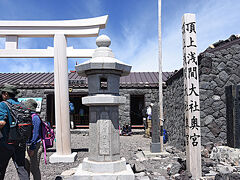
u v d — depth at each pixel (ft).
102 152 11.72
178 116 26.71
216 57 21.01
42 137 11.43
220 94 20.52
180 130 25.32
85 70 12.43
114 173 11.25
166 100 36.24
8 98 10.55
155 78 43.04
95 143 11.94
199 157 13.44
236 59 21.09
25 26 20.51
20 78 42.98
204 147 19.27
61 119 19.36
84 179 11.02
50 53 20.35
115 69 12.06
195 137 13.60
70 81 39.40
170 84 32.83
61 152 19.13
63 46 20.15
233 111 16.11
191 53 14.14
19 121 10.03
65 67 19.95
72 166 17.30
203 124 20.11
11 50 20.40
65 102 19.58
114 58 12.58
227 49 21.22
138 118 51.39
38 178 10.98
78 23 20.47
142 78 43.42
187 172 13.44
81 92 38.55
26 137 10.32
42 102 37.81
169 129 32.53
